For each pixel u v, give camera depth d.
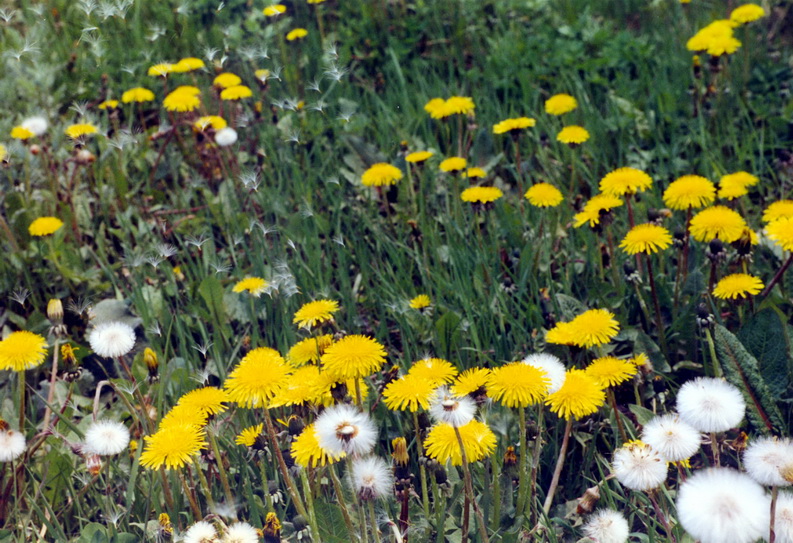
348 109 2.45
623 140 2.40
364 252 2.21
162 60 2.66
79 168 2.33
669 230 2.20
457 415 1.74
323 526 1.82
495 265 2.14
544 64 2.68
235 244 2.21
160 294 2.17
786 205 2.02
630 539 1.86
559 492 1.91
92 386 2.07
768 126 2.41
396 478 1.81
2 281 2.19
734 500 1.65
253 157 2.42
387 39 2.89
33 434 1.97
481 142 2.36
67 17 2.96
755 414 1.90
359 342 1.81
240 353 2.11
